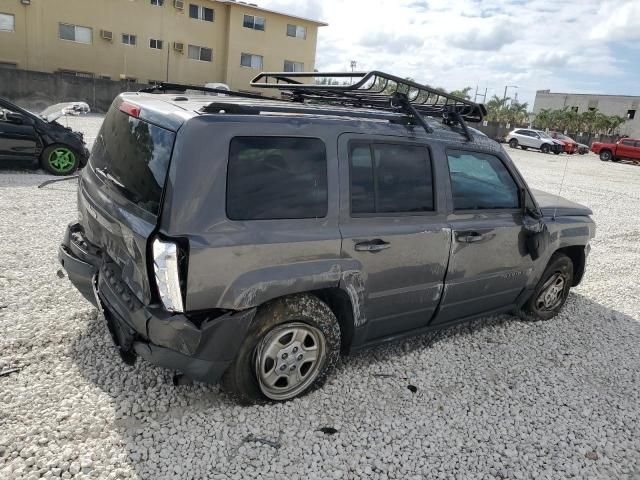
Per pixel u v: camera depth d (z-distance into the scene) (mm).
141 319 2768
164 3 35969
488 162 4148
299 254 3012
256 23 39438
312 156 3092
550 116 62250
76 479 2520
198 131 2713
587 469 3016
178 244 2625
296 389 3301
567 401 3691
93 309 4230
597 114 61500
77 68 33906
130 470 2615
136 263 2807
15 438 2730
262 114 2979
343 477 2740
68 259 3598
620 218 11781
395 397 3492
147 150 2908
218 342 2834
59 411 2975
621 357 4488
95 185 3438
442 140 3814
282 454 2842
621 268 7434
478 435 3197
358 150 3309
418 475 2812
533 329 4879
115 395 3174
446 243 3760
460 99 3893
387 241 3395
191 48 37969
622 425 3477
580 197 14820
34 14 31797
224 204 2760
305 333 3207
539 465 3006
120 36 34906
